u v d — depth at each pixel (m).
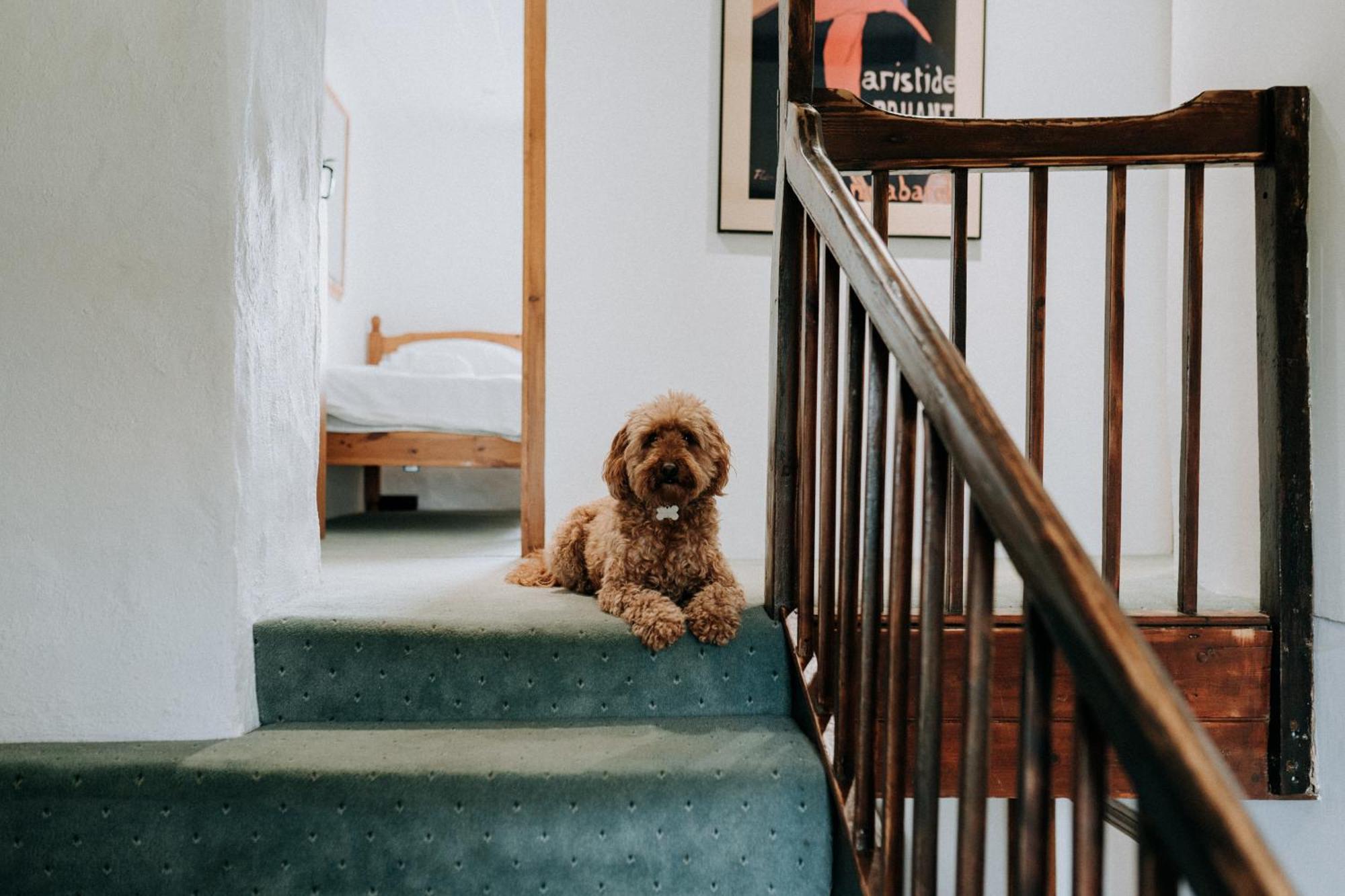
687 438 1.78
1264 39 1.74
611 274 2.78
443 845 1.37
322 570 2.47
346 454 4.02
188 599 1.53
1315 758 1.58
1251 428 1.78
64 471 1.52
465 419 4.05
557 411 2.78
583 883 1.37
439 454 4.05
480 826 1.36
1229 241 1.85
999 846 2.49
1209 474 1.92
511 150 6.05
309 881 1.37
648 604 1.69
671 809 1.37
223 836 1.37
